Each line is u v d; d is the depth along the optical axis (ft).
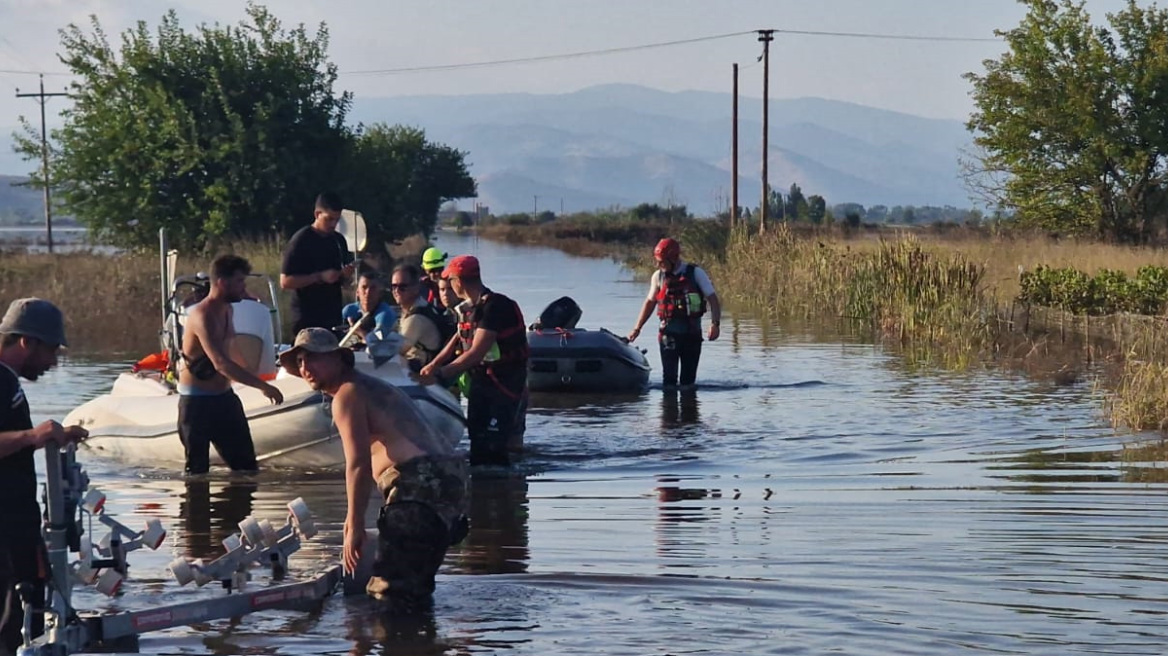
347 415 23.08
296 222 132.26
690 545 26.81
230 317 35.17
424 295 42.09
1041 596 22.94
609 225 265.54
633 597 23.20
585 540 27.45
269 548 23.88
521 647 20.74
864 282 81.25
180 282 40.40
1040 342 63.87
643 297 104.99
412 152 261.65
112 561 21.76
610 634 21.24
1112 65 128.16
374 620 22.12
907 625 21.47
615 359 52.54
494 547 26.91
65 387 53.88
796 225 166.30
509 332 35.83
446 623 21.95
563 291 113.09
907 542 26.76
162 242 41.14
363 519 22.99
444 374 35.19
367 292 37.42
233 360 36.22
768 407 47.83
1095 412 44.93
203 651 20.76
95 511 21.33
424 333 37.06
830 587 23.61
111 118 128.77
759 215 164.35
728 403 49.06
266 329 36.76
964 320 66.85
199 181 129.59
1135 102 128.67
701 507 30.78
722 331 76.64
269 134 129.29
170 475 36.14
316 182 131.95
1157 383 43.55
